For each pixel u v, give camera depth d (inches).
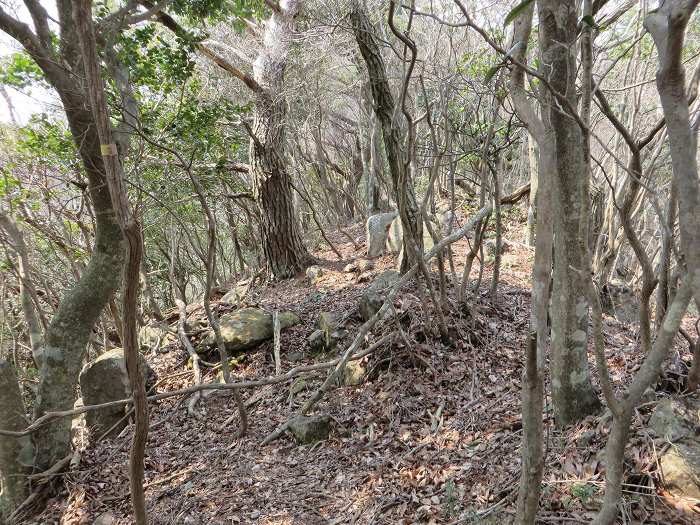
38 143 235.9
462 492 128.3
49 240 331.6
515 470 126.0
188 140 266.4
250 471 167.3
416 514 127.0
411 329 201.8
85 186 257.9
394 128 184.2
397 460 151.8
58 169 274.2
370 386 190.7
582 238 66.4
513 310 219.8
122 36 181.9
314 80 432.1
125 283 84.4
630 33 245.0
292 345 248.4
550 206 63.2
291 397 203.3
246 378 232.5
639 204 221.8
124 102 183.3
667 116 47.6
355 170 667.4
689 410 113.4
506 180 446.0
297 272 350.0
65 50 153.9
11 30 143.5
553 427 131.3
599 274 241.1
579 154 105.0
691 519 94.6
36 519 165.3
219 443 189.3
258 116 335.9
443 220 339.9
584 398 126.0
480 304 221.8
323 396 195.2
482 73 223.1
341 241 442.0
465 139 226.1
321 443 173.2
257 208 353.4
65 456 181.9
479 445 144.6
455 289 221.3
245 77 322.7
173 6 199.8
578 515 103.2
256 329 253.0
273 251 351.3
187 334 274.8
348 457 162.1
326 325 238.2
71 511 164.9
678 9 42.1
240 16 228.1
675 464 102.2
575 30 91.7
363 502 139.0
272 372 232.2
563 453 119.8
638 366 154.6
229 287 406.0
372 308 225.6
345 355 177.8
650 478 103.3
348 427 176.9
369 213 459.8
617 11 167.8
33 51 148.3
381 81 220.8
